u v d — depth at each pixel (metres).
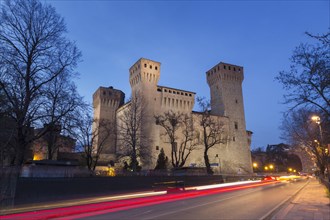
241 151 91.56
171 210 16.02
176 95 83.69
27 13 28.33
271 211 15.01
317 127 42.31
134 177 38.94
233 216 13.45
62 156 61.44
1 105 25.00
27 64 27.22
